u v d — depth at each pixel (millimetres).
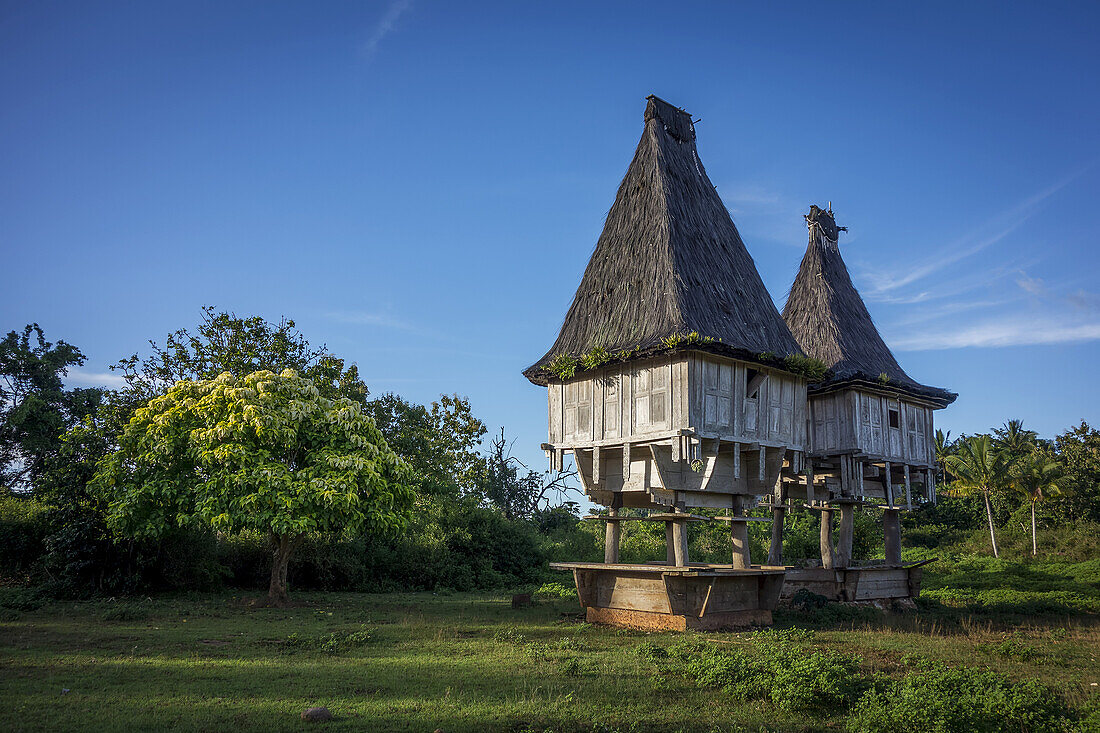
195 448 20203
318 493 19375
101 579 22250
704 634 16609
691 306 18859
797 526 43656
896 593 25188
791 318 27750
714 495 19281
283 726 8023
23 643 13297
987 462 57562
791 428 20109
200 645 13461
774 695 9547
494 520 35719
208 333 27875
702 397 17812
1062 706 9062
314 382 26047
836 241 29453
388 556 30672
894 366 26531
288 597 21781
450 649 13688
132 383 26766
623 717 8859
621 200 22547
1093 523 60344
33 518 23406
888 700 9250
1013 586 36000
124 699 9055
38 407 34656
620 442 18891
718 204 23203
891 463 24672
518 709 9023
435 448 36188
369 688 10078
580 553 38500
